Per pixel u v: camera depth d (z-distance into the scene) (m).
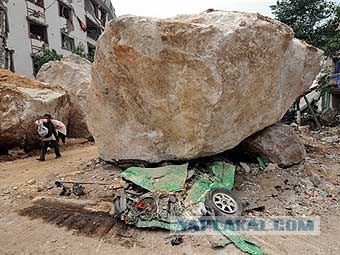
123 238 5.03
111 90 7.26
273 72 6.95
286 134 8.33
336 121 17.30
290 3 18.81
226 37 5.59
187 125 6.11
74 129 16.66
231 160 8.10
